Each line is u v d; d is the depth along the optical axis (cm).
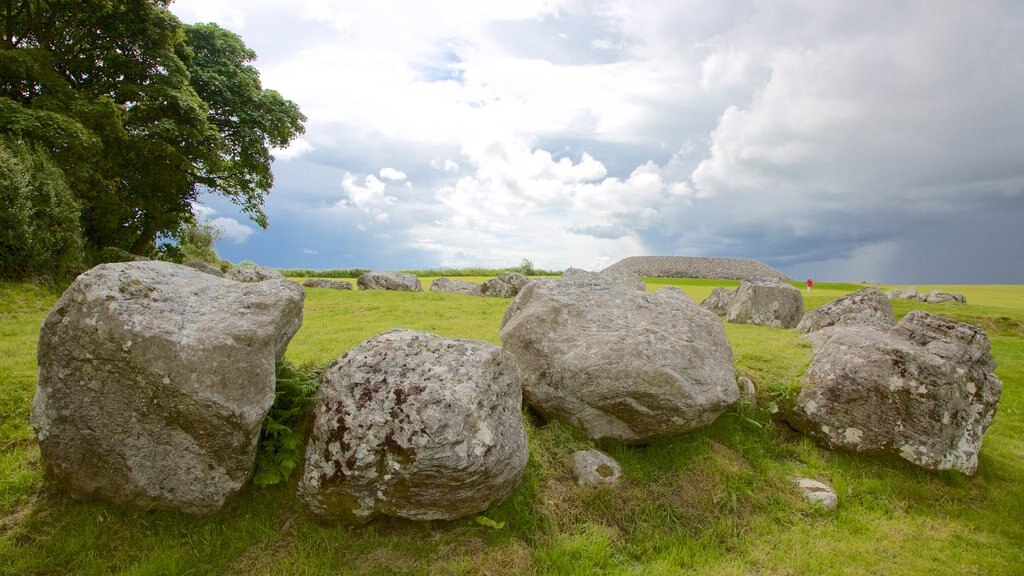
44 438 577
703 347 904
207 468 597
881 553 736
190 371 548
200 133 2522
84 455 586
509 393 687
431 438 582
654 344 852
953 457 912
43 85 2139
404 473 588
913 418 927
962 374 934
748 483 839
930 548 752
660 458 846
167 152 2442
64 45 2358
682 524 752
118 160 2384
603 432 861
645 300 972
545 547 661
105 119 2120
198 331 569
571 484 761
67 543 574
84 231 2384
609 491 754
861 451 946
